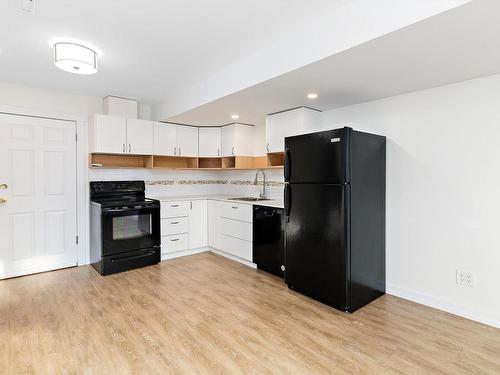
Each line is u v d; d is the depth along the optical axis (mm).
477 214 2389
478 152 2375
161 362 1843
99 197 3867
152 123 4121
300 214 2842
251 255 3695
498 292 2295
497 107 2279
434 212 2625
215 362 1848
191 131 4535
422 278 2711
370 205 2721
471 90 2404
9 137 3314
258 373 1748
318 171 2660
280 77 2391
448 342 2078
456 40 1753
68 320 2355
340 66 2148
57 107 3631
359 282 2600
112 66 2840
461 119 2459
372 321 2375
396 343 2064
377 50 1895
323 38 2018
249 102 3152
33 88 3469
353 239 2521
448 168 2537
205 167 4934
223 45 2410
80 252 3822
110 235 3482
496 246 2301
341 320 2389
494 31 1645
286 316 2453
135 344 2031
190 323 2328
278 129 3611
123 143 3854
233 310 2559
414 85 2570
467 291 2447
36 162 3488
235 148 4355
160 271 3590
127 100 3951
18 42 2320
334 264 2555
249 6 1868
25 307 2586
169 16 1976
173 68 2900
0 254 3277
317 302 2727
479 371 1774
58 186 3643
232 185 4941
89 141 3852
